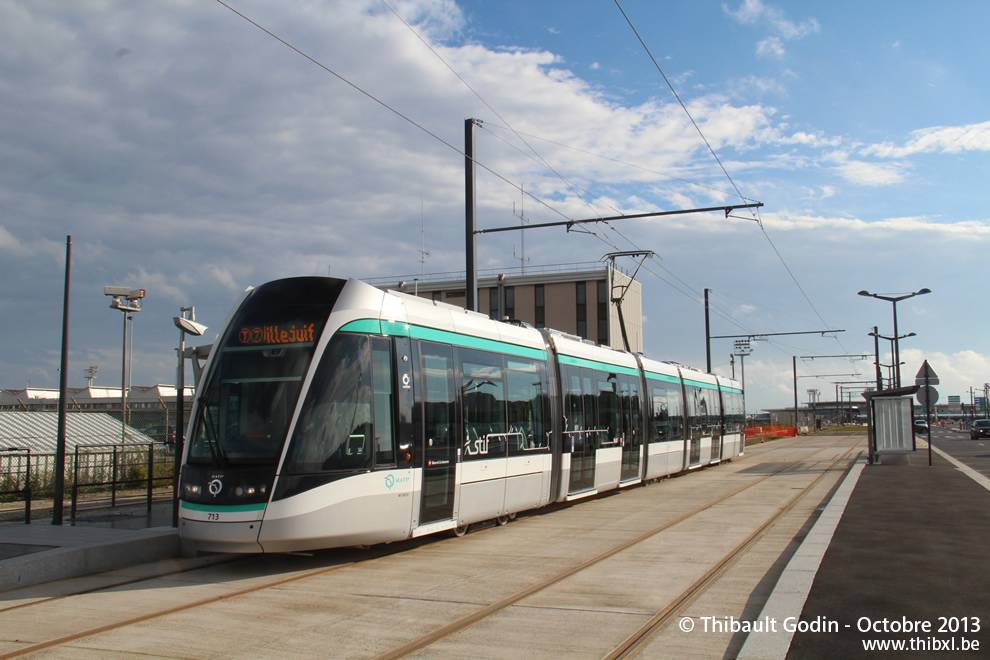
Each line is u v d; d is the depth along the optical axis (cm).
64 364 1286
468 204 1898
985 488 1816
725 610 756
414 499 1101
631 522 1427
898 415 2806
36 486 1930
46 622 742
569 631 686
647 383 2228
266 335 1041
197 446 1005
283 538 949
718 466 3119
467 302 1883
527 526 1402
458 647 642
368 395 1050
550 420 1562
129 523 1275
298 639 672
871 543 1073
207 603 818
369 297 1095
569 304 6656
